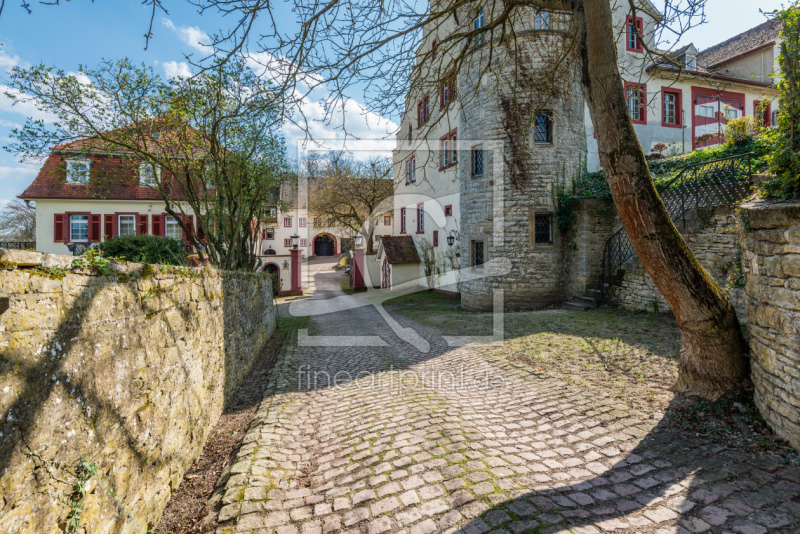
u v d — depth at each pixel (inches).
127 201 893.8
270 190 430.9
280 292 970.7
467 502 115.0
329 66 197.6
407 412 192.2
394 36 198.1
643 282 407.5
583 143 540.1
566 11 185.8
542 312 475.8
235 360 247.1
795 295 128.6
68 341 74.5
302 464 151.9
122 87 269.1
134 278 104.2
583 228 497.7
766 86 712.4
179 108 282.2
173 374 130.0
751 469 123.0
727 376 170.7
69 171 307.4
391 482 129.6
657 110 669.3
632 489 118.4
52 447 68.4
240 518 112.3
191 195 333.1
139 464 102.3
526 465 136.7
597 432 158.7
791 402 131.2
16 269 62.7
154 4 137.6
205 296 179.3
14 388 60.5
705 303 167.0
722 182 336.8
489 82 523.8
